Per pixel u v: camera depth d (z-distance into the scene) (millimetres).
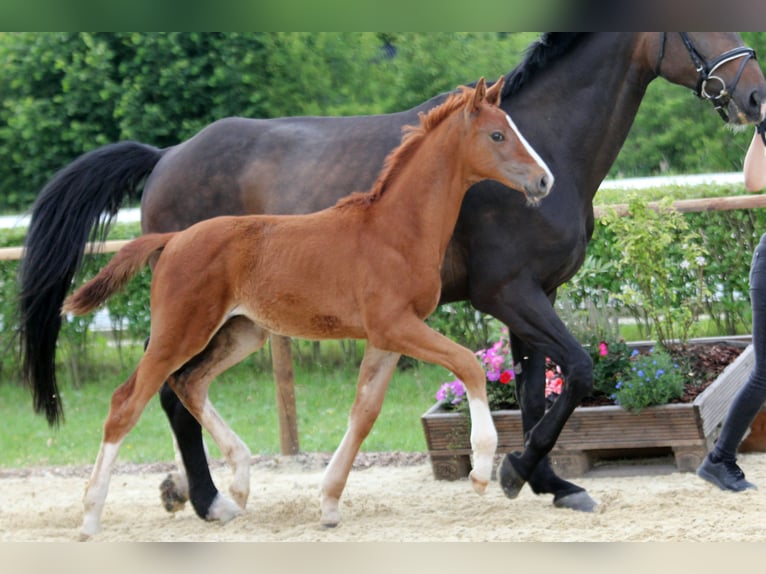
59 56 19297
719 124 21547
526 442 7648
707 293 10992
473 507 7852
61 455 11023
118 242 12164
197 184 8172
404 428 11391
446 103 7027
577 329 9508
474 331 12672
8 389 14148
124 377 13961
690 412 8422
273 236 7074
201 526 7590
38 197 8305
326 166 7859
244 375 14125
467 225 7484
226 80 18672
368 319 6867
